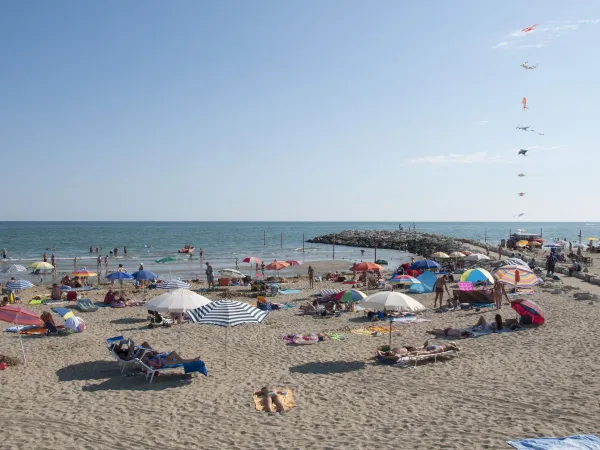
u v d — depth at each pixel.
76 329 15.84
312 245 87.00
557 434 7.36
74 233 125.12
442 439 7.38
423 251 66.81
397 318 17.86
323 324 17.28
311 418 8.55
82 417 8.73
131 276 23.05
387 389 10.02
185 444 7.55
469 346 13.32
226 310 11.86
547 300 20.45
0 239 95.94
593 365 11.02
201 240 97.56
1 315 12.01
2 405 9.36
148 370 11.06
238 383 10.72
